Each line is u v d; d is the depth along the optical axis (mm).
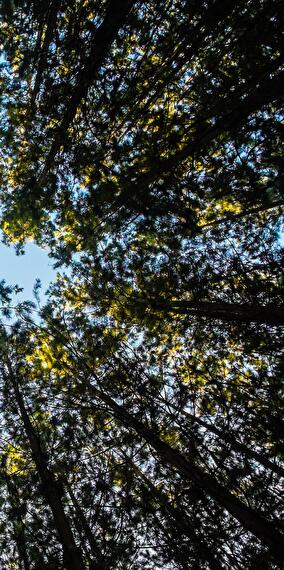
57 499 5070
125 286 7973
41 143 8938
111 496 5137
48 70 8258
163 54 7320
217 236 7383
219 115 6566
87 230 8188
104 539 4766
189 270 7188
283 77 5699
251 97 5914
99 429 5797
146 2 7047
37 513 5180
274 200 6852
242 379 6855
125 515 4941
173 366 6941
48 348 6980
